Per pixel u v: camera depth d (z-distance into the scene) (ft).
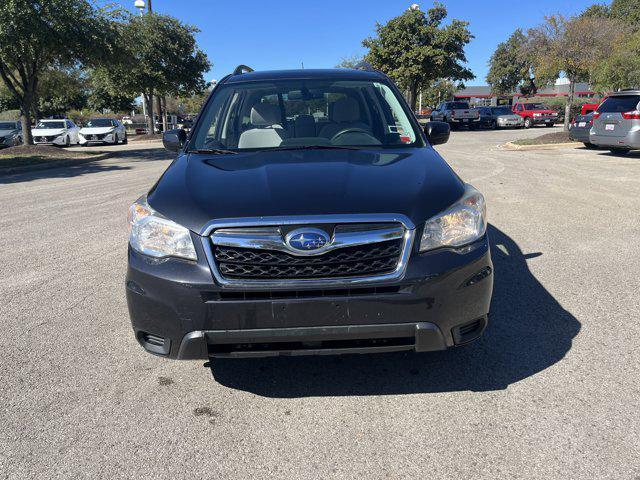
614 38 65.31
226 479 7.56
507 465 7.68
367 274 8.39
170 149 14.06
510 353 10.95
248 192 9.13
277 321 8.33
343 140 12.51
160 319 8.71
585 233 20.03
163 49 104.58
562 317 12.58
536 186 30.81
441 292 8.49
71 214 26.17
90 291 15.12
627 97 43.57
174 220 8.77
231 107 13.51
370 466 7.76
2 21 53.67
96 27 59.98
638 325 12.04
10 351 11.55
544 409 8.98
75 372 10.64
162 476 7.64
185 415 9.14
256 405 9.43
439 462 7.80
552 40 64.75
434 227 8.66
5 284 15.81
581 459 7.73
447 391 9.67
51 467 7.86
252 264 8.36
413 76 106.73
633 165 39.19
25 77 65.36
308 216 8.39
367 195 8.89
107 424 8.90
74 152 67.87
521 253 17.72
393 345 8.73
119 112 183.11
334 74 14.62
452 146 64.08
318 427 8.73
